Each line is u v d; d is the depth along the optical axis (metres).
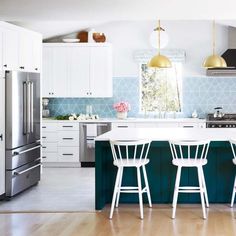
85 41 9.72
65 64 9.49
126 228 5.07
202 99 9.65
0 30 6.35
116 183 5.55
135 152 5.62
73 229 5.04
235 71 9.20
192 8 5.89
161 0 5.42
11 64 6.71
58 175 8.31
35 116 7.26
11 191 6.41
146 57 9.62
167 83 9.82
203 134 6.38
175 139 5.77
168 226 5.14
